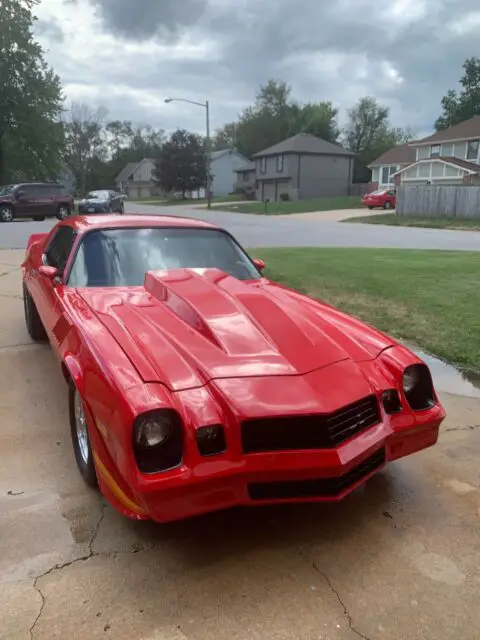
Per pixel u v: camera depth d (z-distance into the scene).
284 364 2.49
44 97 42.25
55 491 2.87
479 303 7.19
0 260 11.40
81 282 3.65
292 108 82.62
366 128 79.19
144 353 2.49
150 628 1.99
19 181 44.94
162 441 2.16
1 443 3.39
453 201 28.70
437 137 44.69
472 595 2.18
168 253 3.94
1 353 5.16
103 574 2.26
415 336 5.78
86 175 88.06
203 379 2.36
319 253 12.77
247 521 2.65
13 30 39.53
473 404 4.18
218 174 71.19
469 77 63.19
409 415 2.63
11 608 2.07
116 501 2.34
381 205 37.72
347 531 2.58
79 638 1.94
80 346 2.68
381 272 9.63
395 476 3.09
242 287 3.31
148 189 89.12
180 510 2.16
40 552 2.39
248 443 2.22
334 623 2.03
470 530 2.60
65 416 3.80
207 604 2.11
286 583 2.23
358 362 2.65
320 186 53.91
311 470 2.24
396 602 2.14
